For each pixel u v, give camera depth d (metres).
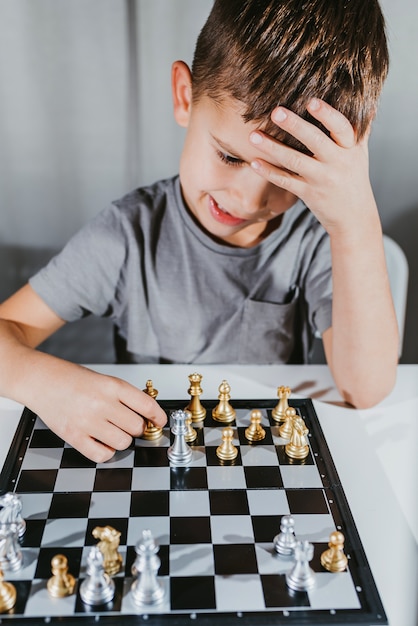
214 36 1.29
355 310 1.27
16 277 1.77
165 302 1.64
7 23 1.53
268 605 0.84
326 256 1.60
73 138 1.64
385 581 0.91
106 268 1.61
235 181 1.35
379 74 1.27
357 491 1.07
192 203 1.54
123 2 1.51
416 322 1.86
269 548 0.93
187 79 1.50
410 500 1.06
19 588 0.85
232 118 1.26
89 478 1.05
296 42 1.19
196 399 1.23
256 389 1.36
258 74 1.21
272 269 1.61
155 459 1.10
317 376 1.42
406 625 0.84
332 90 1.20
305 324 1.66
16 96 1.59
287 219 1.57
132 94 1.60
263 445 1.16
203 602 0.84
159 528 0.95
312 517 0.99
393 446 1.19
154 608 0.83
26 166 1.66
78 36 1.54
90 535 0.94
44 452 1.11
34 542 0.92
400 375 1.43
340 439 1.20
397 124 1.64
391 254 1.61
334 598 0.85
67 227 1.72
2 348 1.22
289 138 1.23
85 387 1.13
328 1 1.22
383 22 1.31
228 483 1.05
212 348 1.69
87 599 0.83
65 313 1.57
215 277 1.62
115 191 1.69
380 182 1.71
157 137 1.64
